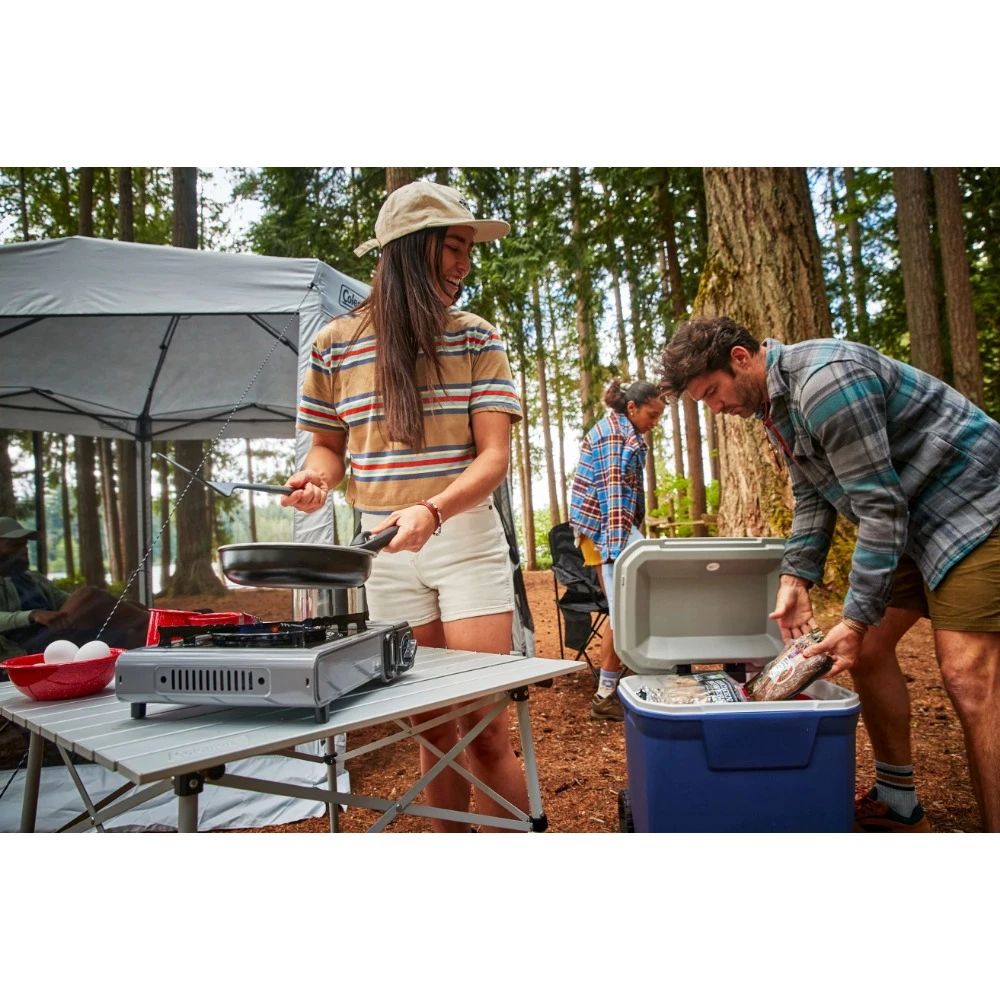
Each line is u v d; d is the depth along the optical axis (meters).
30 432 4.93
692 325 1.82
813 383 1.60
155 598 5.50
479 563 1.67
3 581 3.45
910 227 8.80
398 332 1.59
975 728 1.65
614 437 3.47
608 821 2.33
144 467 5.49
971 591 1.63
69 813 2.43
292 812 2.49
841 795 1.49
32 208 11.48
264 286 2.99
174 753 0.90
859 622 1.56
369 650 1.21
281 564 1.12
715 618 1.93
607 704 3.45
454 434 1.66
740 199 5.62
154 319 4.28
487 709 1.46
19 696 1.35
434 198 1.60
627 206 10.61
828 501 1.83
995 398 9.97
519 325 13.25
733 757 1.49
